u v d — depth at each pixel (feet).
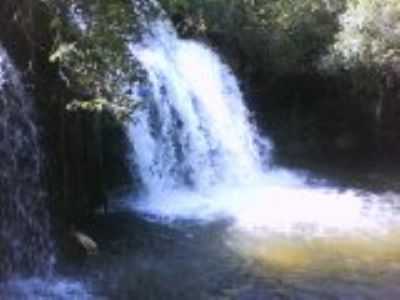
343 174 56.70
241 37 60.18
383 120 59.52
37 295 37.58
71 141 44.21
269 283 38.63
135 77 44.21
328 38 59.47
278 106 60.54
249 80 60.23
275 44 59.31
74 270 39.91
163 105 52.65
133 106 43.27
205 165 55.01
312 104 60.34
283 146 59.72
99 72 42.73
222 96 57.72
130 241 43.21
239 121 58.44
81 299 37.06
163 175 52.24
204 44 59.21
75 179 44.60
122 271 39.68
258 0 61.21
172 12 57.67
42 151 42.37
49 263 40.78
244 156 57.57
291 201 50.67
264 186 54.54
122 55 43.19
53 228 42.37
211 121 56.18
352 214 48.03
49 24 43.37
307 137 60.13
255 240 43.78
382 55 57.77
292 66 59.62
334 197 51.39
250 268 40.22
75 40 42.83
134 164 50.21
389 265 40.81
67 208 43.73
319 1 60.34
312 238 44.19
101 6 43.24
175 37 57.21
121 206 48.62
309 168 58.18
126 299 36.96
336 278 39.29
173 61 55.26
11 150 40.55
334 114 60.13
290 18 59.67
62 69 43.06
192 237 44.09
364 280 39.09
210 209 49.01
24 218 40.83
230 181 55.52
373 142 59.88
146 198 50.44
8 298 37.09
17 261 40.04
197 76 56.44
